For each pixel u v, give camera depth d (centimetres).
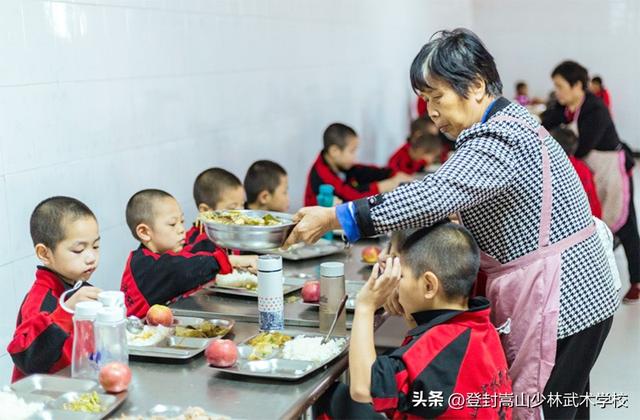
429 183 184
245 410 165
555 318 196
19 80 251
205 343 201
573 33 1045
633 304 483
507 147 189
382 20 669
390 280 185
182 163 350
